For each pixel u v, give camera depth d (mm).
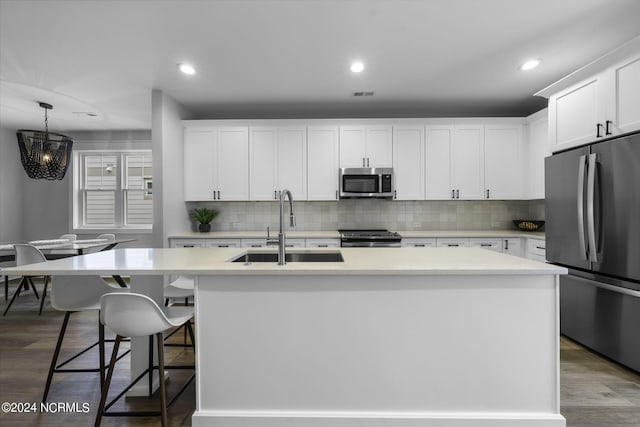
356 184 4371
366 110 4641
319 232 4598
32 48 2799
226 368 1823
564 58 3070
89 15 2332
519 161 4363
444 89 3861
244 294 1823
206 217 4578
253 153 4449
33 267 1788
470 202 4805
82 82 3535
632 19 2430
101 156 5777
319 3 2232
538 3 2250
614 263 2404
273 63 3145
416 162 4418
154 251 2527
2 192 5395
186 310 2008
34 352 2873
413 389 1801
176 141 4234
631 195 2273
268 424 1802
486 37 2689
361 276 1804
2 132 5391
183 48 2832
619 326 2438
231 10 2299
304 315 1815
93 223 5766
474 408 1787
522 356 1773
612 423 1862
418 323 1799
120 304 1626
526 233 4211
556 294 1765
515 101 4285
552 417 1753
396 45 2816
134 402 2109
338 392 1814
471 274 1753
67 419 1943
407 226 4809
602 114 2496
